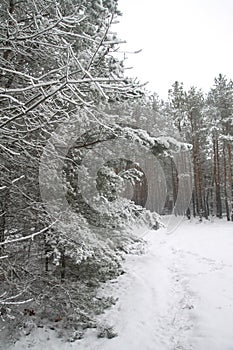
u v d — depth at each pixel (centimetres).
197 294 896
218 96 3091
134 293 906
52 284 657
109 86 336
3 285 585
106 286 955
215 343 622
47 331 673
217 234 2108
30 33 419
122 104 752
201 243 1797
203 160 3303
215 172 3091
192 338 656
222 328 677
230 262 1270
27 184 589
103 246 712
